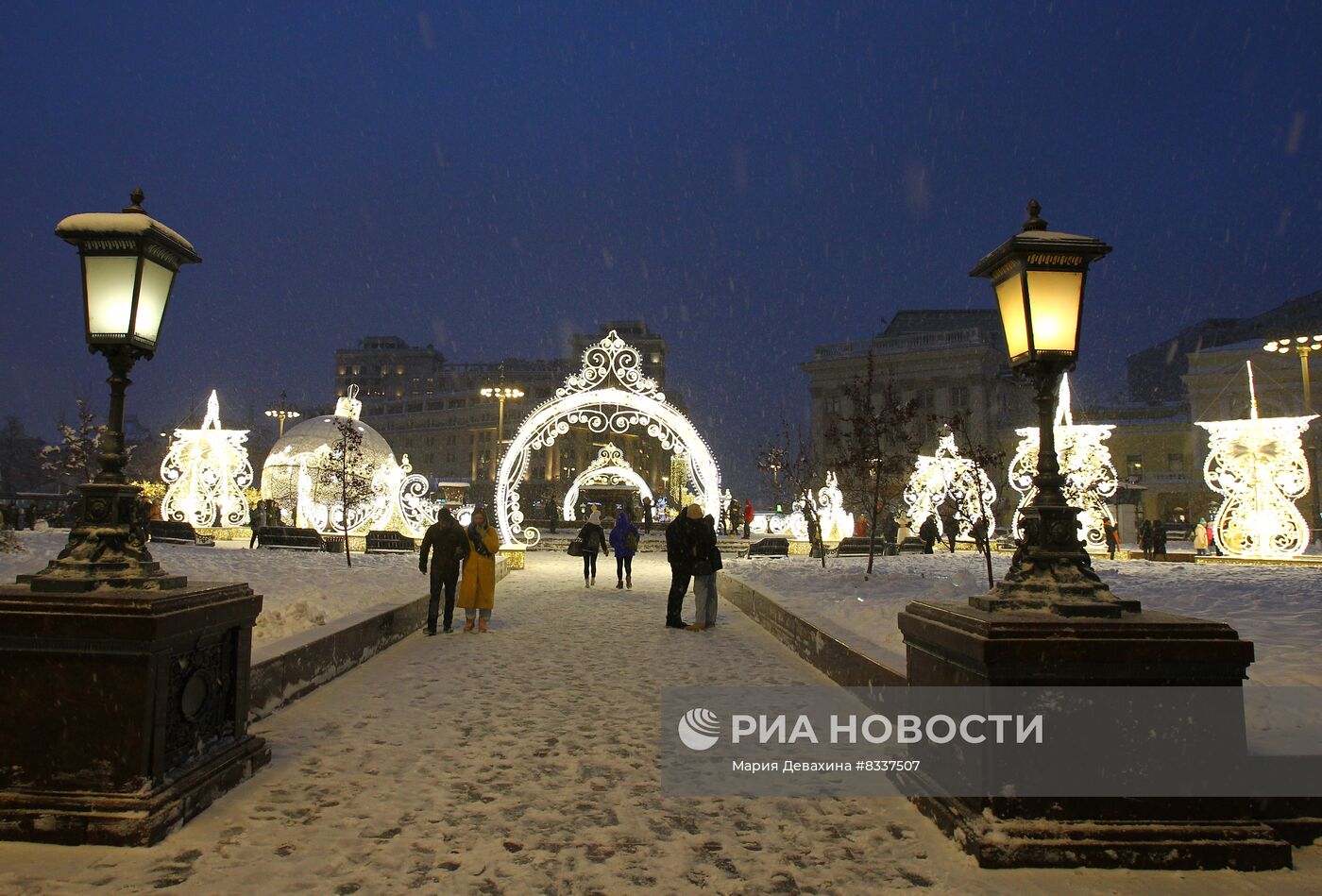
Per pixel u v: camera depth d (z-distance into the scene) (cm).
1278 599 1126
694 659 852
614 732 562
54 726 367
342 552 2184
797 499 2928
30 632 364
